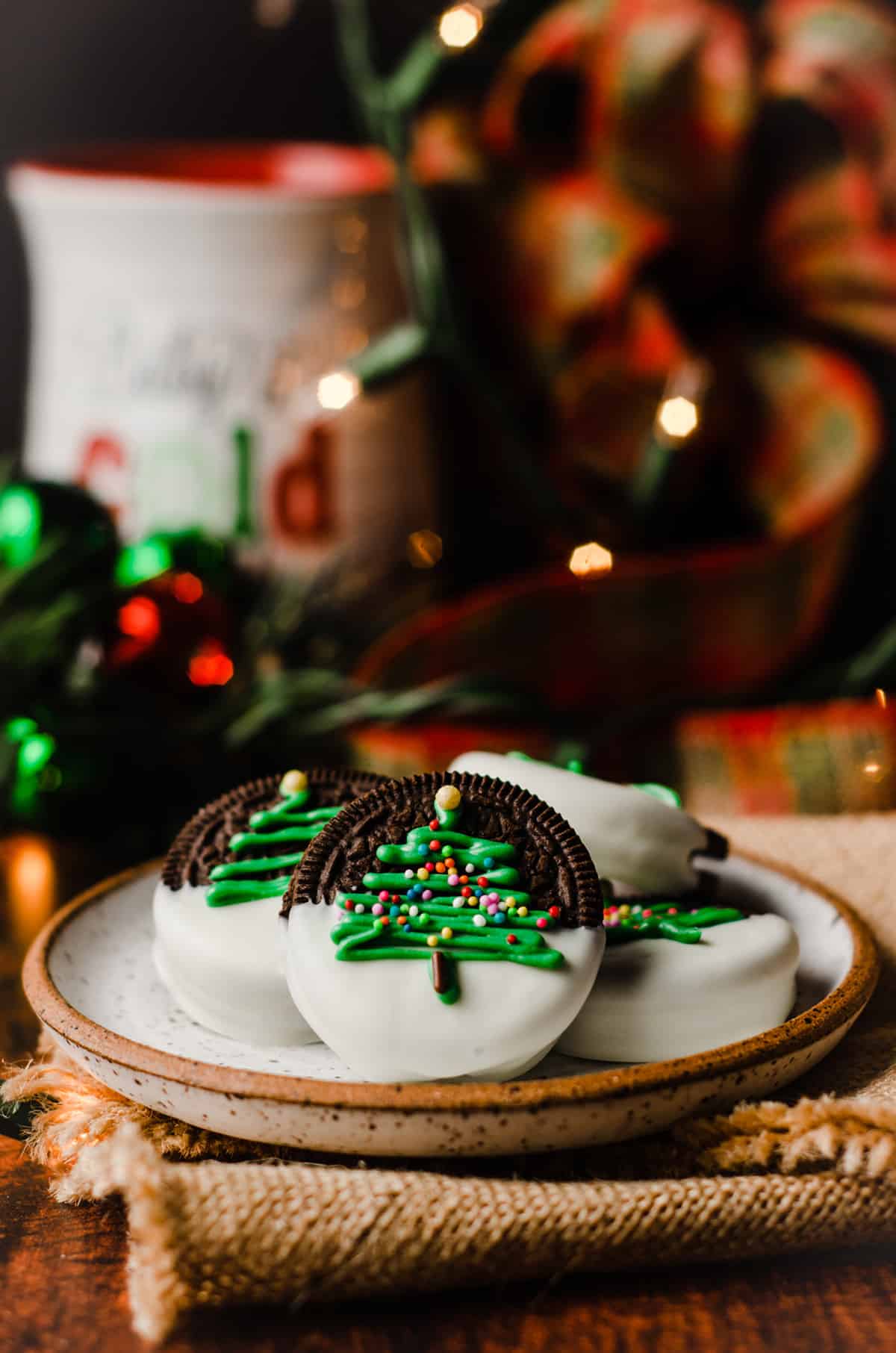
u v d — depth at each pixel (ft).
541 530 1.86
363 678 1.63
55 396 1.64
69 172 1.61
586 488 1.80
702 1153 0.98
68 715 1.50
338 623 1.69
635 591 1.62
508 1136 0.96
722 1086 0.98
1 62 1.79
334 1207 0.93
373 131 1.63
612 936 1.07
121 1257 0.99
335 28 1.79
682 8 1.68
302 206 1.60
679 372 1.70
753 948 1.06
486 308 1.77
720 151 1.70
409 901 1.04
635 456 1.77
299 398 1.63
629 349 1.75
